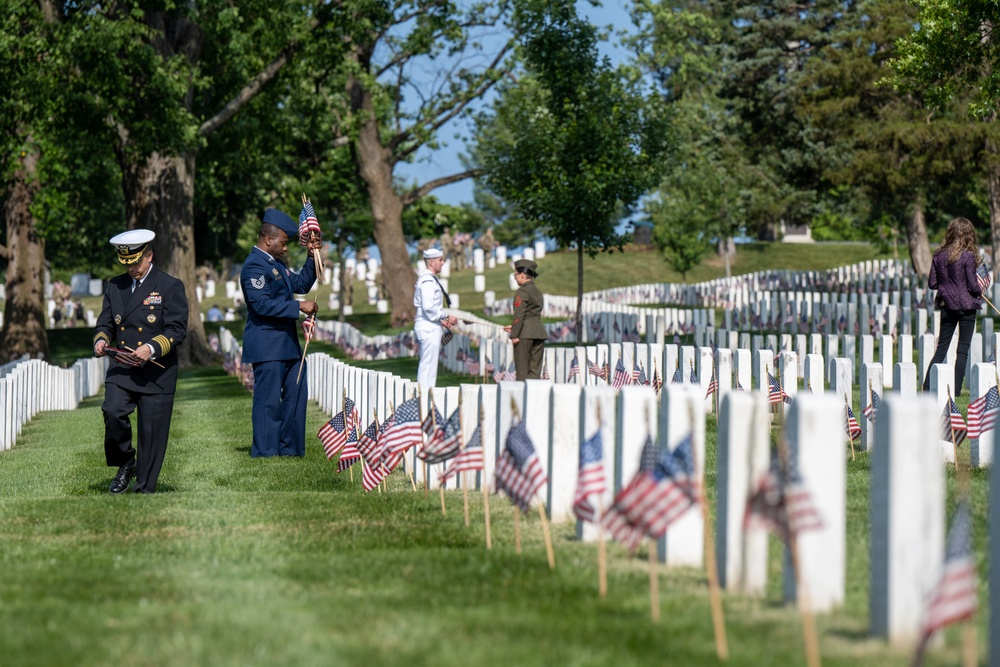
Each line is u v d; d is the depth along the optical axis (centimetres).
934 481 666
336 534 1188
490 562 987
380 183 6712
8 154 4531
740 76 8588
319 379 2905
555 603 822
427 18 5738
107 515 1371
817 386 1917
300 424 2073
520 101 4544
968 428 1489
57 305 9888
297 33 4644
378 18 4825
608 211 4322
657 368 2253
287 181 6931
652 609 773
